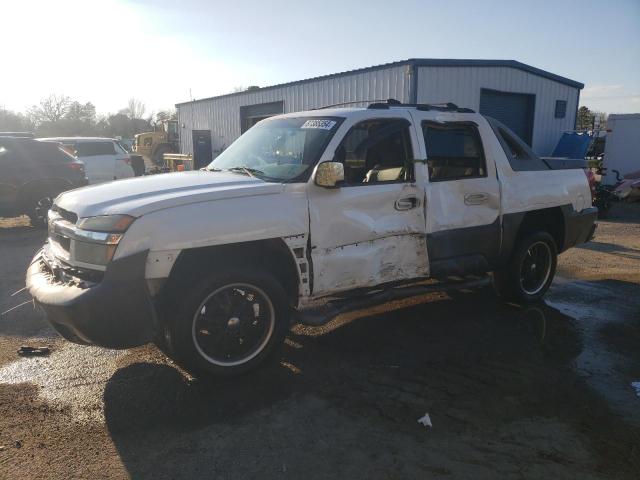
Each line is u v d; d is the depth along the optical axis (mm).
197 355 3703
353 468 2908
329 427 3320
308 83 19531
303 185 4012
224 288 3762
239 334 3912
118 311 3369
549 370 4188
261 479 2816
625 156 18453
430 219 4680
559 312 5602
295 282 4109
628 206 15641
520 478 2828
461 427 3330
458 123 5000
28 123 57312
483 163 5117
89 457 3000
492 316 5438
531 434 3260
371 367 4191
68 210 3865
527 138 18984
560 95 19547
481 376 4059
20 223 11766
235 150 5000
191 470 2891
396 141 4625
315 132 4398
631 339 4879
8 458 2973
